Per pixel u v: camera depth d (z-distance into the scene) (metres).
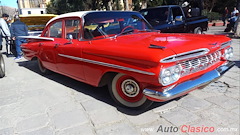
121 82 3.19
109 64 3.04
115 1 24.22
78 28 3.74
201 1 22.48
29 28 9.39
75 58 3.64
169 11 7.62
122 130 2.74
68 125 2.91
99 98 3.73
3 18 8.45
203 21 9.20
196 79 2.95
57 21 4.38
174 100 3.52
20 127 2.91
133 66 2.74
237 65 5.48
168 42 2.96
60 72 4.39
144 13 8.38
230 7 24.81
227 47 3.61
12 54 8.75
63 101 3.68
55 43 4.23
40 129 2.84
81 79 3.79
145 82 2.69
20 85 4.64
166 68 2.50
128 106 3.24
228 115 2.99
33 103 3.65
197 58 2.92
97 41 3.46
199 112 3.10
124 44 3.04
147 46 2.80
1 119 3.15
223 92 3.78
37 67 6.26
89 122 2.96
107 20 3.80
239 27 10.53
